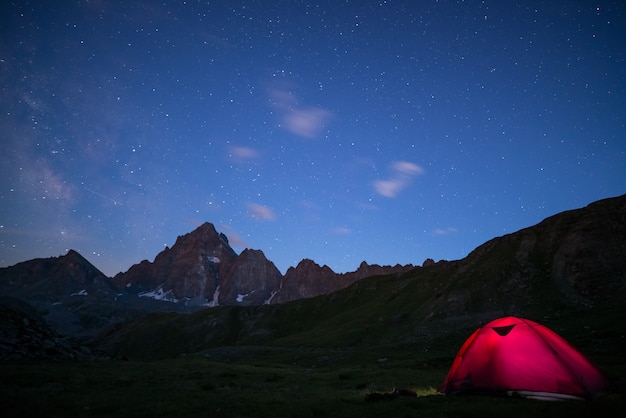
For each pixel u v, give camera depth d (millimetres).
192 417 15141
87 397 19328
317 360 70562
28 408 16516
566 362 16438
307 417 15109
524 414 12891
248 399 19891
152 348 182000
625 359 31938
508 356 17312
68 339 43250
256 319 186625
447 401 16234
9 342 36625
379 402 17797
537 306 85750
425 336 85750
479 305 95062
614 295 80125
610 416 12250
